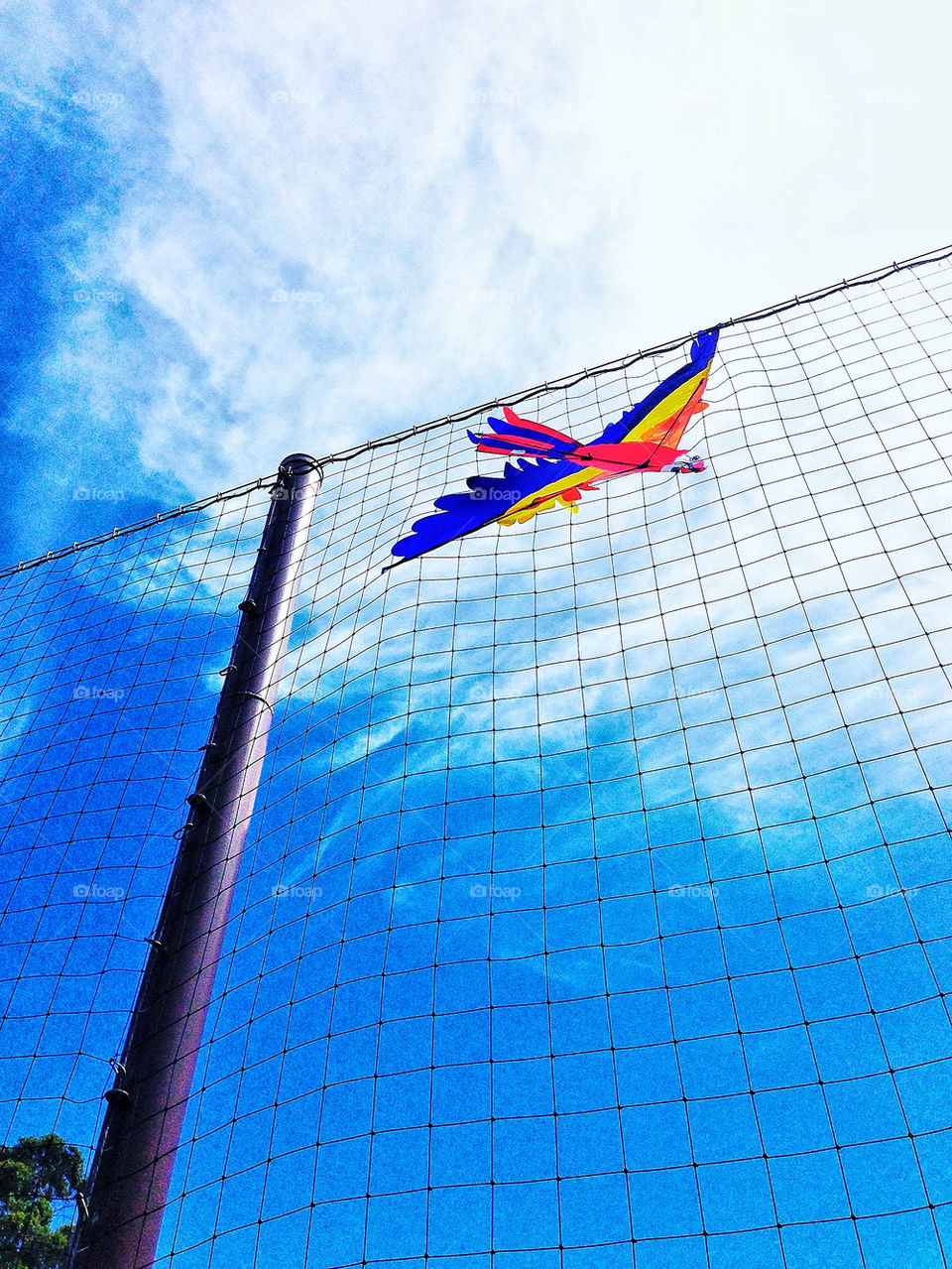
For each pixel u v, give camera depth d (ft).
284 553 22.63
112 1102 14.43
